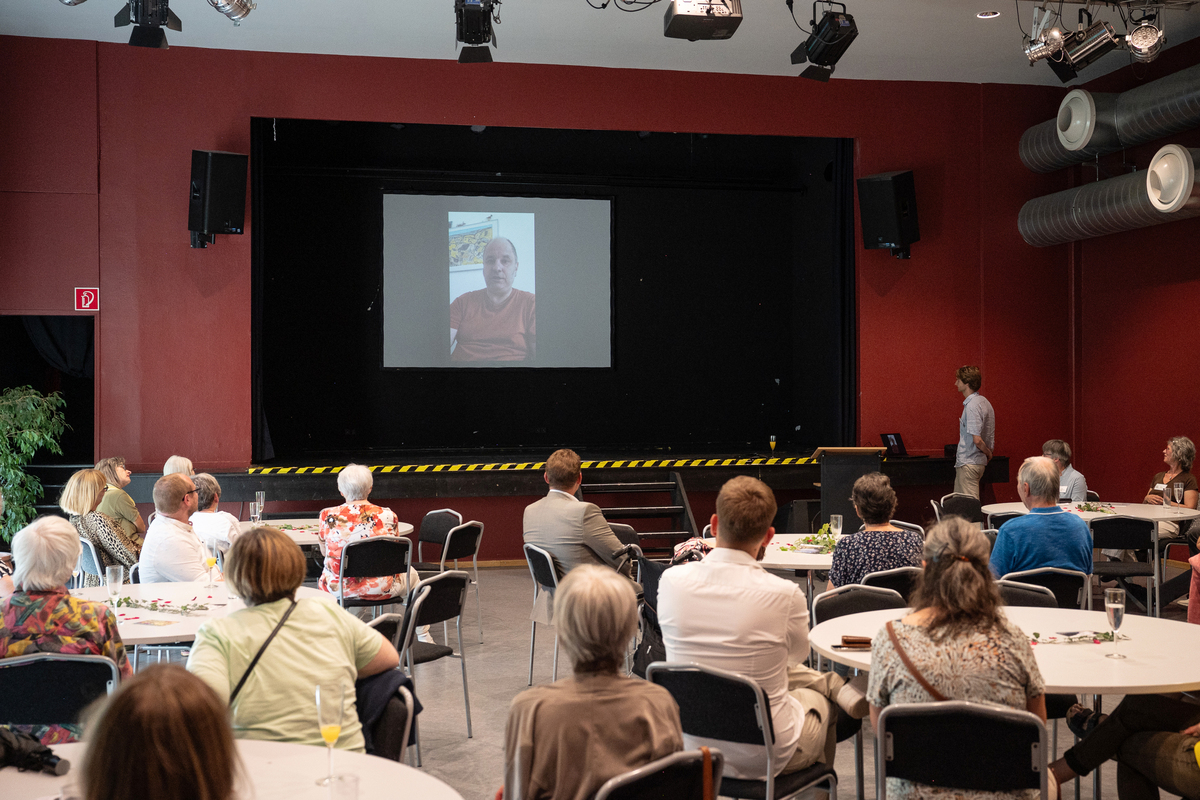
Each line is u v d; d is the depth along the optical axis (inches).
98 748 45.9
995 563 159.8
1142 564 225.5
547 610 187.3
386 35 287.3
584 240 403.5
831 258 377.4
